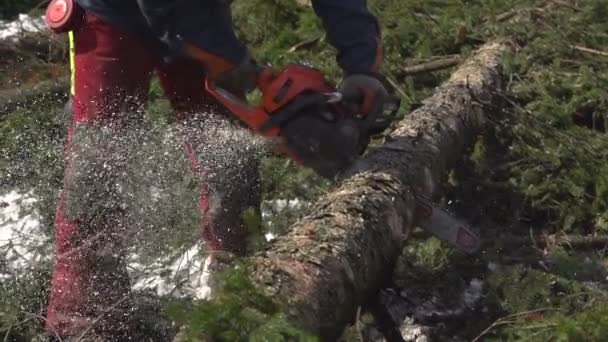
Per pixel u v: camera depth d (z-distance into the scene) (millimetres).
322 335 2277
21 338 2666
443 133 3303
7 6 5508
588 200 3629
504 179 3719
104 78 2725
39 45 4672
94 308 2629
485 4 4672
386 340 2787
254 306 2115
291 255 2350
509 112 3812
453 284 3113
